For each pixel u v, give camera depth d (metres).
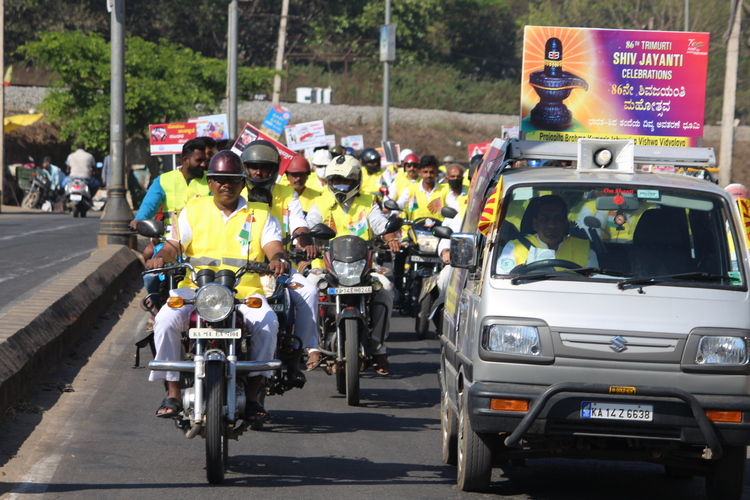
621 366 14.87
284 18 131.88
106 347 28.61
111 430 19.52
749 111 154.25
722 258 16.09
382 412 22.62
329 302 23.81
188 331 16.67
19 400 20.62
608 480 17.64
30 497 15.14
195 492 15.81
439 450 19.19
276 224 18.17
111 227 45.88
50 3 144.75
